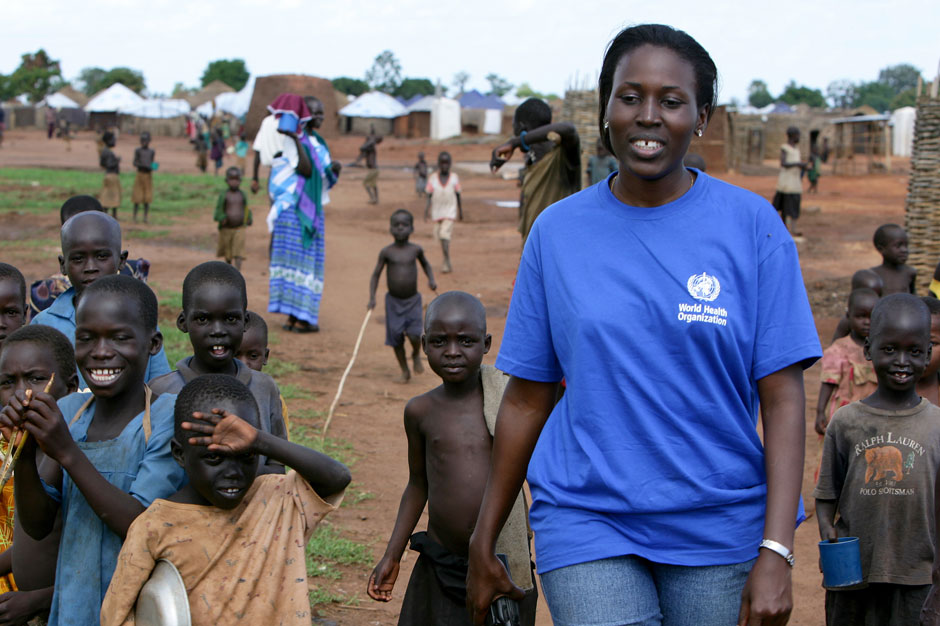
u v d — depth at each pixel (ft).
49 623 10.46
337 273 53.36
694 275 8.30
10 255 52.21
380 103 241.14
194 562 9.77
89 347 10.59
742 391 8.52
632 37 8.65
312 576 16.75
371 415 27.55
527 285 9.16
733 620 8.37
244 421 9.61
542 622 16.19
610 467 8.43
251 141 207.72
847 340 19.17
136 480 10.25
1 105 246.27
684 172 8.91
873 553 13.57
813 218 86.02
